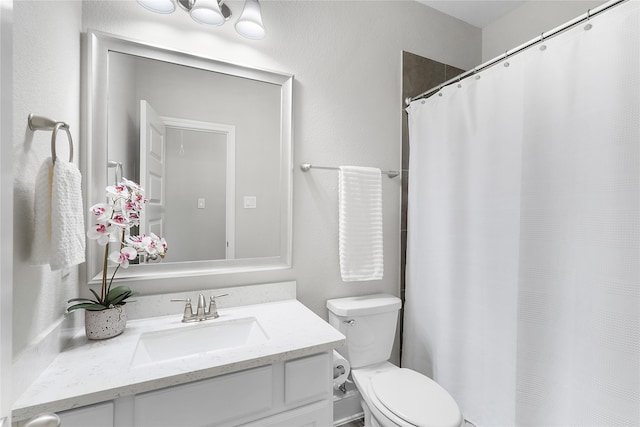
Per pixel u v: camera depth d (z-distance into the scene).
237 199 1.44
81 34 1.15
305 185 1.61
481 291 1.43
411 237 1.81
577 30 1.07
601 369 1.01
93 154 1.17
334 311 1.56
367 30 1.78
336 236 1.69
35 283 0.82
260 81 1.48
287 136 1.53
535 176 1.21
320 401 1.05
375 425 1.33
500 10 2.04
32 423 0.51
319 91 1.64
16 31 0.72
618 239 0.97
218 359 0.90
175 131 1.32
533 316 1.22
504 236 1.33
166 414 0.82
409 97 1.92
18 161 0.74
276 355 0.95
